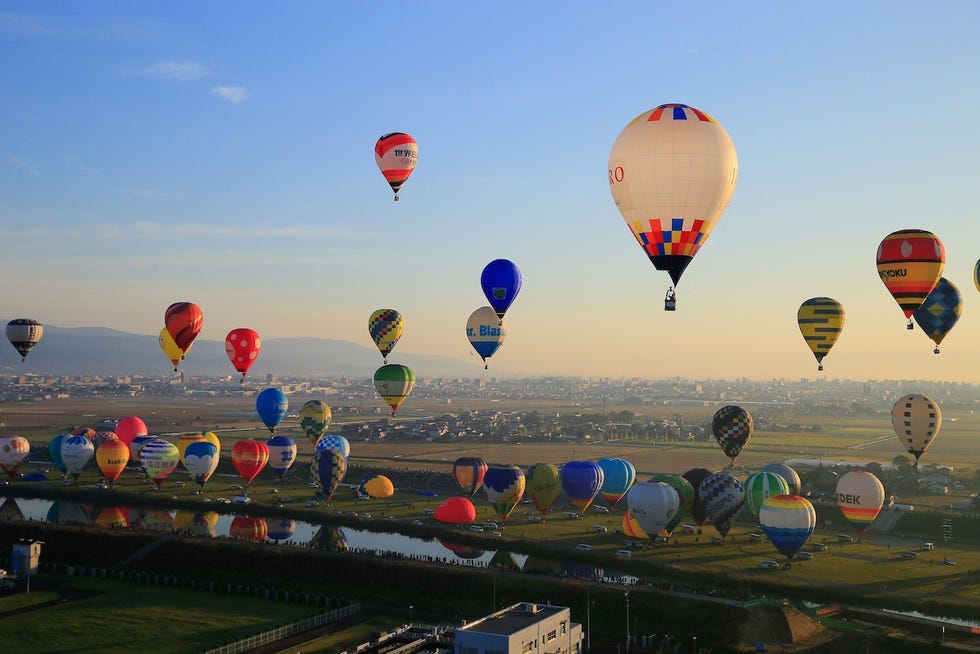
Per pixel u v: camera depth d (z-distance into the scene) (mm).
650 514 119312
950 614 93625
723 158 75812
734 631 86875
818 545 123188
